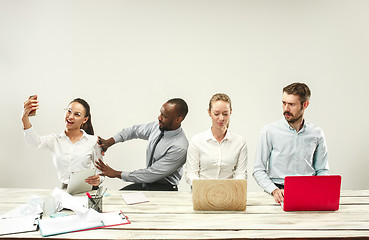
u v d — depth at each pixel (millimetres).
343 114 3152
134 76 3125
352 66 3104
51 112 3162
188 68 3117
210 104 2061
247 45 3098
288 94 2023
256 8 3062
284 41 3090
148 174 2406
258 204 1787
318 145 2123
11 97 3143
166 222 1512
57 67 3113
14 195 1908
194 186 1655
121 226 1458
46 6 3055
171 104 2367
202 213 1642
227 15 3070
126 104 3152
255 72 3125
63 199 1624
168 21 3076
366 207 1749
